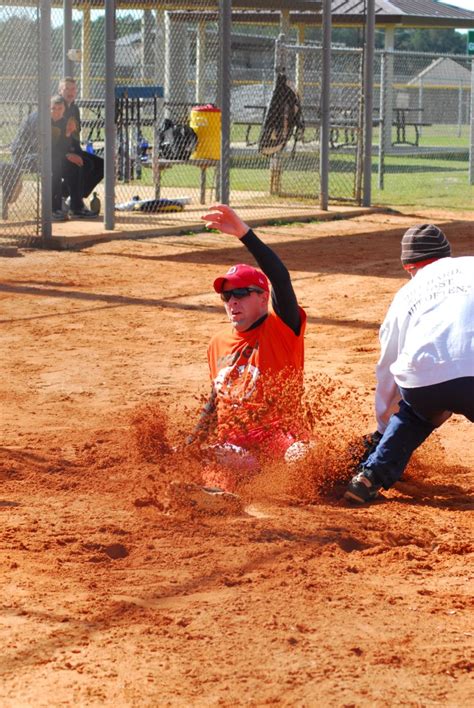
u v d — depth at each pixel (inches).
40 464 467.8
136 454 482.6
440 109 3641.7
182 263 1093.1
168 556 357.7
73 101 1389.0
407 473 468.8
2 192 1230.9
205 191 1745.8
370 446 448.8
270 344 441.1
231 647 281.9
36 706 249.3
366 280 1000.9
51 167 1227.2
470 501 433.4
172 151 1572.3
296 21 2050.9
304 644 284.7
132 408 564.7
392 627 297.6
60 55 1854.1
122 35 2358.5
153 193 1724.9
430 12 2992.1
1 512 405.4
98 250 1175.6
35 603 313.0
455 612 310.7
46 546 366.9
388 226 1453.0
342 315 835.4
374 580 337.7
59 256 1130.7
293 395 443.2
